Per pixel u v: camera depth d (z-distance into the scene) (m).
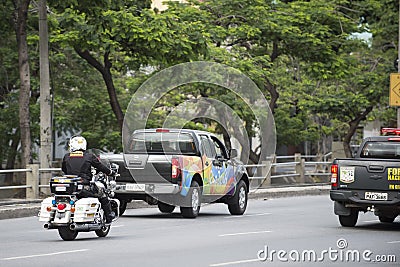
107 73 45.22
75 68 49.88
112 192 24.31
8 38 46.34
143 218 31.00
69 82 49.75
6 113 46.59
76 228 22.61
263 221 29.89
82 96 50.88
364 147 28.98
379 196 27.06
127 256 19.58
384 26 59.09
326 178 58.59
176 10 49.28
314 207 37.75
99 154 31.39
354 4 56.72
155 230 26.20
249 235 24.70
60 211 22.64
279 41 51.47
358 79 57.53
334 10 53.22
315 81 59.03
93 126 51.06
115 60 46.78
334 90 59.59
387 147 28.72
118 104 46.00
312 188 49.97
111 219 23.98
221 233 25.27
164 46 39.12
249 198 44.28
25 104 37.31
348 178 27.45
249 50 53.34
